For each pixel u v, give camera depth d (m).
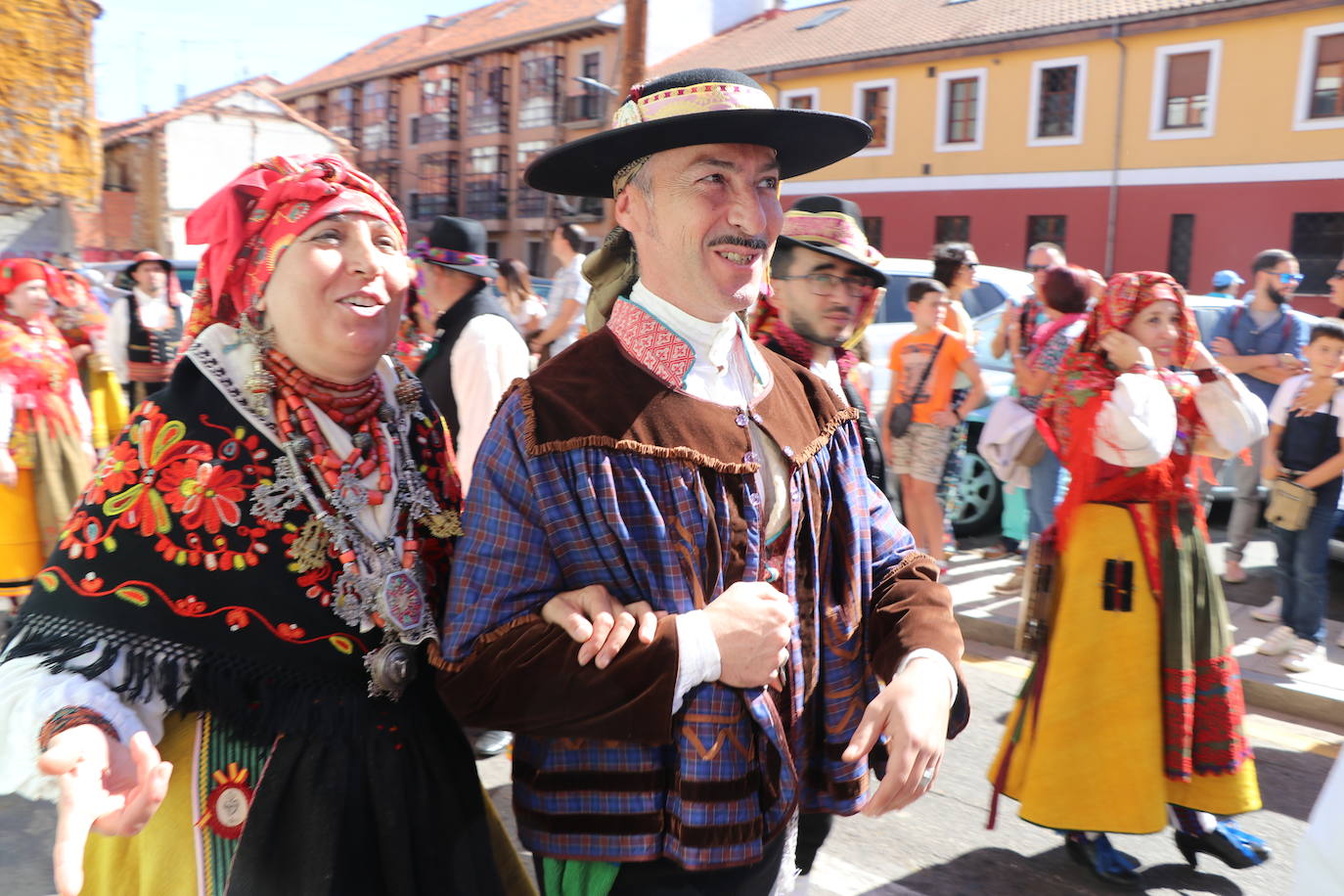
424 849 1.42
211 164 28.83
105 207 28.55
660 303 1.53
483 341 3.30
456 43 38.78
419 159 40.44
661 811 1.45
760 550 1.49
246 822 1.33
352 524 1.41
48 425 4.50
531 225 35.97
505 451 1.45
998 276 7.06
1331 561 6.50
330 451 1.42
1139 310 2.89
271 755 1.35
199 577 1.32
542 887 1.56
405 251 1.48
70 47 6.50
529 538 1.43
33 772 1.22
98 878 1.42
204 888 1.34
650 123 1.41
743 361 1.61
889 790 1.37
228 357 1.41
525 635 1.37
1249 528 5.91
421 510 1.51
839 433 1.68
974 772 3.74
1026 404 4.93
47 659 1.26
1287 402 4.56
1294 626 4.61
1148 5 21.58
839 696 1.60
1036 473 5.26
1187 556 2.86
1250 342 6.12
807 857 1.99
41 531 4.54
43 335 4.58
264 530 1.35
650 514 1.43
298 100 46.12
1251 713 4.33
